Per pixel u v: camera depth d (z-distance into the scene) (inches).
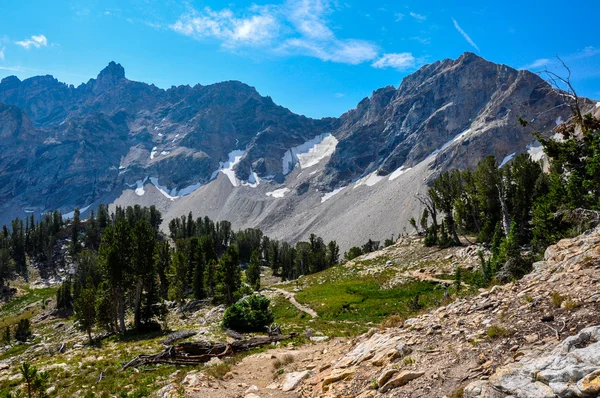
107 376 898.1
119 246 1969.7
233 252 2539.4
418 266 2386.8
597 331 320.2
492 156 2738.7
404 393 366.6
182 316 2554.1
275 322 1626.5
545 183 2362.2
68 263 5994.1
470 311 494.0
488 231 2401.6
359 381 442.6
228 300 2507.4
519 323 403.2
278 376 636.7
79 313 1975.9
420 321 548.1
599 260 476.7
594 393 261.7
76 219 6948.8
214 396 576.1
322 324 1476.4
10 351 2283.5
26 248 6318.9
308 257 5334.6
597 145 1181.7
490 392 310.2
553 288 452.8
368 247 5482.3
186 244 4859.7
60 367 1053.8
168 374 842.8
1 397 832.3
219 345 1002.1
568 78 1101.1
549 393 280.2
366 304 1761.8
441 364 387.5
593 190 1282.0
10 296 4960.6
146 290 2098.9
